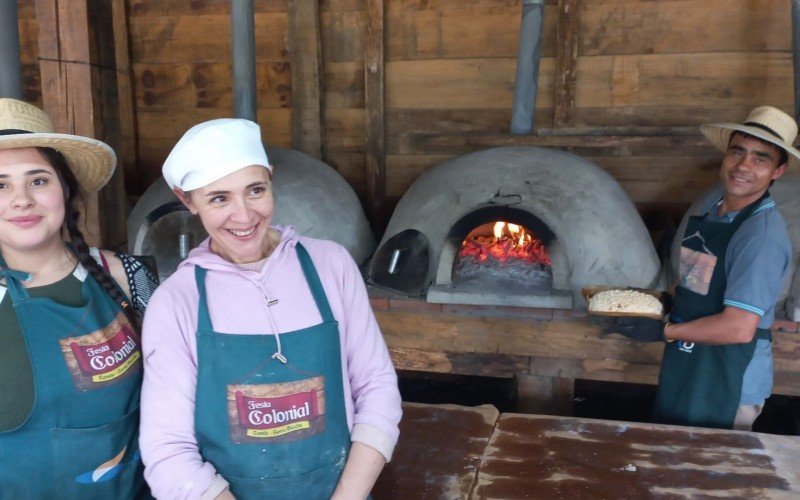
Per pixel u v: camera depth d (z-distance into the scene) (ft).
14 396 4.29
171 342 4.18
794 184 11.50
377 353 4.69
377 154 15.20
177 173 4.06
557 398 11.02
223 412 4.16
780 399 11.87
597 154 14.32
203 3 15.31
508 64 14.42
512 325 10.73
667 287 12.12
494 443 7.27
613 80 14.05
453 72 14.71
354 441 4.48
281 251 4.43
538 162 12.16
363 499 4.41
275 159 13.56
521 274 11.39
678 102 13.88
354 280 4.67
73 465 4.46
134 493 4.84
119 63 15.71
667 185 14.19
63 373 4.38
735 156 7.27
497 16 14.26
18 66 9.94
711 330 7.21
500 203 11.45
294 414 4.22
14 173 4.27
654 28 13.66
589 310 8.58
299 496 4.28
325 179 13.92
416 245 11.82
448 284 11.07
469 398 12.80
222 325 4.18
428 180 12.91
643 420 11.86
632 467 6.69
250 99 12.97
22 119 4.47
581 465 6.77
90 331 4.53
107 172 5.27
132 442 4.78
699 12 13.42
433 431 7.56
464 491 6.36
